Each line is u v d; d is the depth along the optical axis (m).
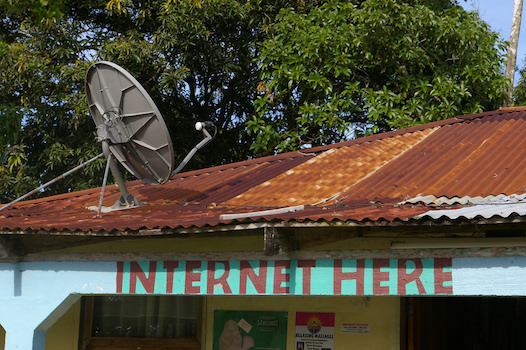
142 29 17.36
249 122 15.70
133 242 7.89
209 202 8.55
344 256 6.35
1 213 8.95
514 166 8.03
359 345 8.16
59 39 15.90
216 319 8.88
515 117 9.95
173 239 7.75
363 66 15.59
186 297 9.13
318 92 15.80
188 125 17.86
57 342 9.05
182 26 16.11
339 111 15.30
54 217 8.31
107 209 8.59
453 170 8.27
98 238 7.71
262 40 17.56
